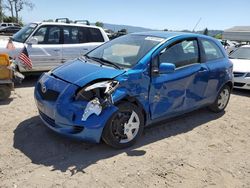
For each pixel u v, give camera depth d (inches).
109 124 161.6
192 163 164.9
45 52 326.3
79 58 203.0
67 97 159.2
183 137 197.9
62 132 161.6
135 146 178.4
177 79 193.9
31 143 173.3
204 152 179.3
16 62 308.8
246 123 235.0
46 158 158.4
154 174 150.4
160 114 190.2
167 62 190.4
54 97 165.3
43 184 135.8
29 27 338.6
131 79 169.8
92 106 155.6
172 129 209.9
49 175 143.1
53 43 334.3
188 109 212.1
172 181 146.0
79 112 156.0
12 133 185.2
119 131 168.4
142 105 176.7
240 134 211.9
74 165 153.1
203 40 224.4
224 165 166.1
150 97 180.2
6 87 251.3
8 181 136.4
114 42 215.2
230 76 245.9
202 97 221.1
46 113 170.2
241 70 336.5
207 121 231.8
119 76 167.2
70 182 138.6
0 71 243.9
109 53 199.5
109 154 166.4
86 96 157.5
